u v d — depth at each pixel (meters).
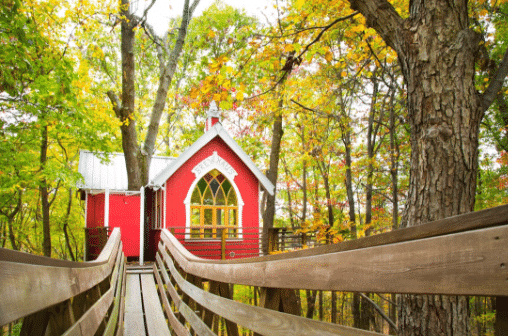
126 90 15.32
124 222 15.54
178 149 31.33
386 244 1.33
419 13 4.02
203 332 3.61
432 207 3.81
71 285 1.97
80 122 9.96
